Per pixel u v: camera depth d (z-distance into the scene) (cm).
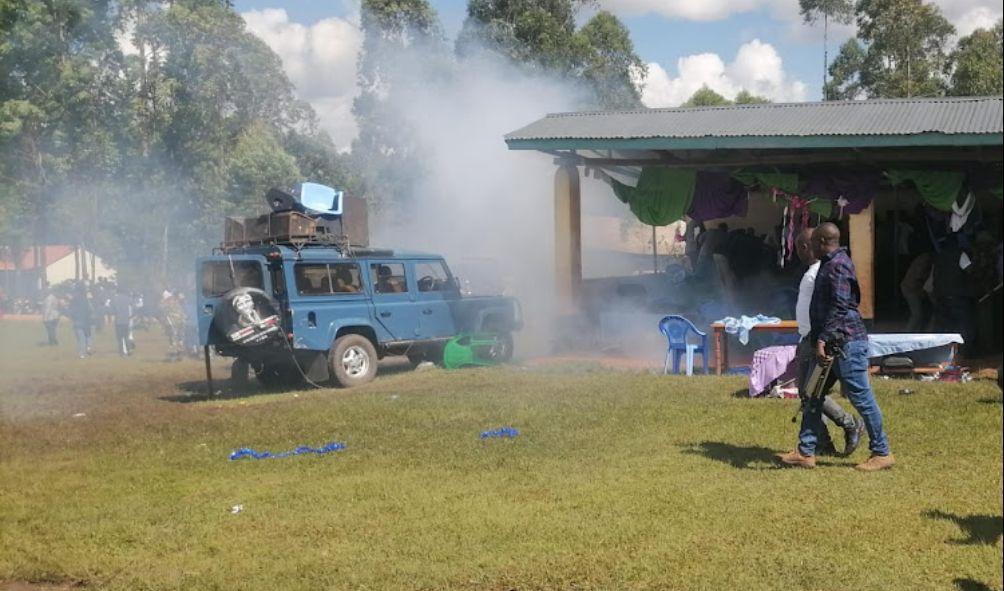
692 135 1220
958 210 1230
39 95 3200
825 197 1298
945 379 976
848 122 1171
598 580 435
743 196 1405
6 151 3297
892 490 555
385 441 782
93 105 3431
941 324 1173
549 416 857
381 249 1311
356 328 1254
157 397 1230
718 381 1022
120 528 556
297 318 1171
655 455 678
